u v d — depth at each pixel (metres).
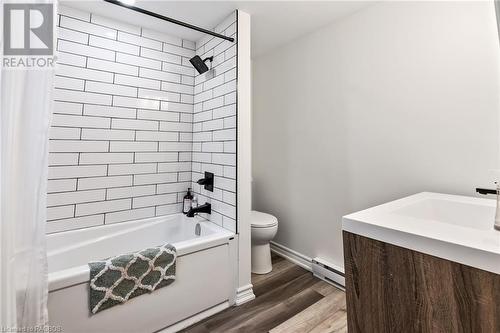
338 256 1.96
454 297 0.63
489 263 0.57
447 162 1.38
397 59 1.58
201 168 2.11
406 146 1.55
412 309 0.70
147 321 1.31
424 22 1.46
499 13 0.76
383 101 1.66
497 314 0.56
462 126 1.32
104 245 1.78
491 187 1.22
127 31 1.92
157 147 2.06
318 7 1.75
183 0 1.64
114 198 1.87
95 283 1.15
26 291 0.87
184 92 2.21
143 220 1.97
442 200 1.21
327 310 1.60
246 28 1.80
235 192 1.72
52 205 1.62
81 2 1.65
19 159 0.83
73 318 1.11
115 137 1.86
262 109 2.71
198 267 1.51
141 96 1.98
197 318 1.51
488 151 1.24
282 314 1.57
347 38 1.87
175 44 2.15
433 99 1.43
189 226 2.03
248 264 1.76
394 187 1.61
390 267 0.75
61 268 1.61
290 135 2.38
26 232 0.86
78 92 1.71
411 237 0.70
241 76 1.75
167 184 2.12
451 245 0.63
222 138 1.86
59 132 1.64
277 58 2.50
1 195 0.79
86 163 1.75
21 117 0.83
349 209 1.88
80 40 1.72
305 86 2.21
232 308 1.64
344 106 1.90
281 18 1.90
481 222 1.08
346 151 1.89
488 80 1.23
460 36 1.32
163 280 1.35
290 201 2.39
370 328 0.80
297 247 2.33
